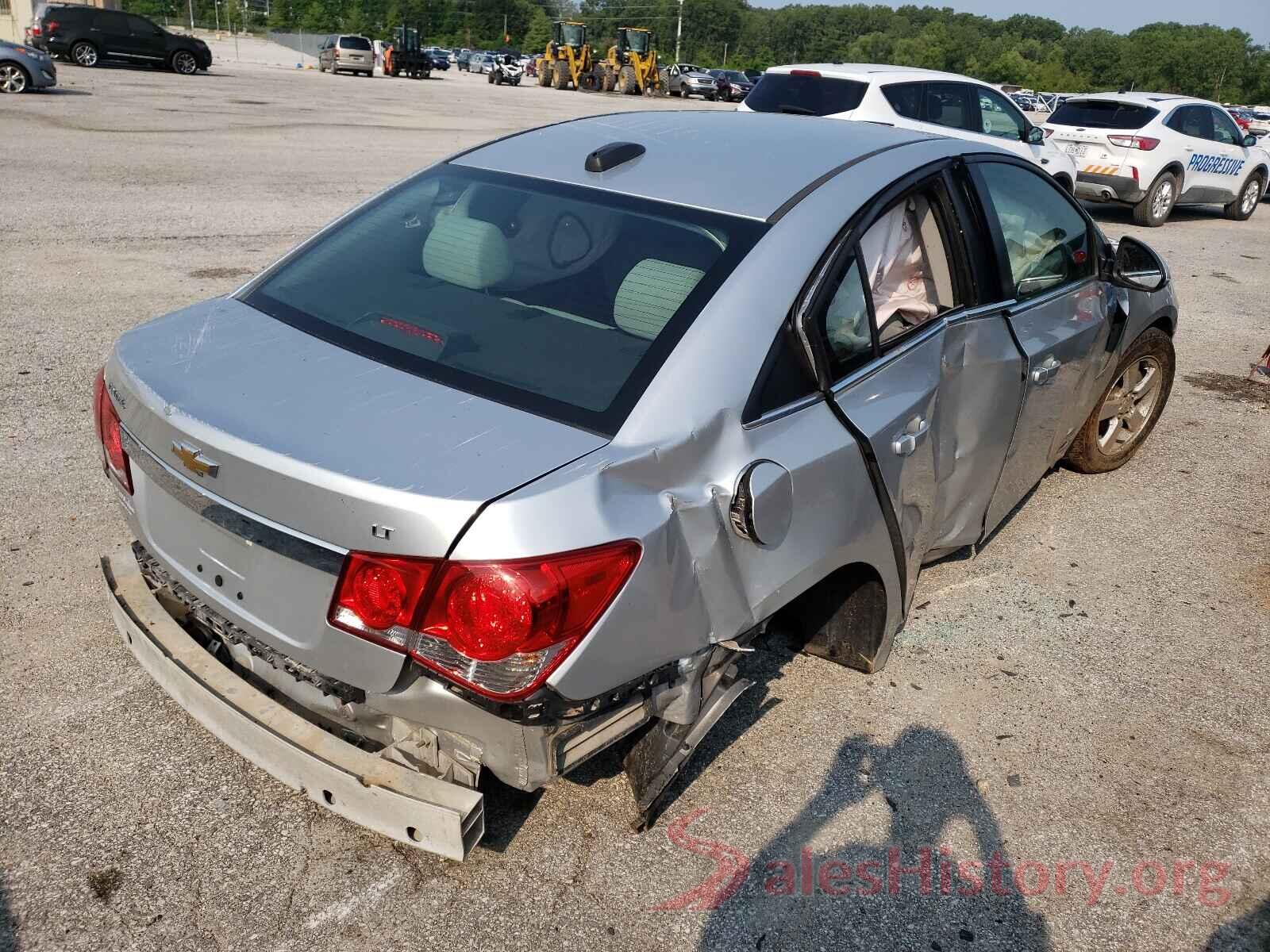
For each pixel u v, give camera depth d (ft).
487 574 6.01
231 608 7.20
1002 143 37.17
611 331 7.79
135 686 9.91
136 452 7.66
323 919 7.54
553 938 7.53
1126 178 42.80
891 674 11.10
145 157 42.73
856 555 8.77
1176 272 34.17
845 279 8.60
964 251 10.36
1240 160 47.09
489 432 6.82
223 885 7.77
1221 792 9.68
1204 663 11.80
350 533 6.24
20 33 144.25
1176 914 8.25
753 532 7.22
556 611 6.15
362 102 84.64
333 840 8.26
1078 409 13.98
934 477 9.97
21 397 16.58
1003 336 10.84
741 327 7.75
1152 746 10.27
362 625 6.37
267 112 67.31
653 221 8.66
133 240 27.96
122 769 8.86
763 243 8.27
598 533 6.34
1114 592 13.30
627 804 8.80
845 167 9.34
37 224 28.99
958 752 9.92
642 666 6.90
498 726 6.59
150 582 8.63
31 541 12.28
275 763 7.32
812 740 9.91
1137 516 15.60
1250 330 27.20
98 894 7.61
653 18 502.79
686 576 7.02
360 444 6.58
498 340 7.88
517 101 105.19
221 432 6.74
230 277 24.93
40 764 8.82
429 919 7.61
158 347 8.09
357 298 8.68
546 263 8.55
